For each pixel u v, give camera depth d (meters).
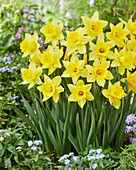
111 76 1.48
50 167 1.53
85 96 1.46
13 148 1.55
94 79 1.47
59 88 1.49
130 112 1.57
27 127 1.70
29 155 1.57
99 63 1.47
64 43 1.50
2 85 2.00
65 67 1.51
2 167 1.55
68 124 1.52
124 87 1.57
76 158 1.49
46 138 1.58
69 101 1.49
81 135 1.54
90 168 1.47
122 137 1.59
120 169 1.47
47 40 1.51
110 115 1.54
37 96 1.56
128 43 1.53
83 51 1.48
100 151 1.48
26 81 1.52
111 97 1.49
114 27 1.50
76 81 1.48
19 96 1.96
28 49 1.52
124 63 1.48
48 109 1.55
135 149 1.48
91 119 1.54
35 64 1.52
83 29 1.48
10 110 1.85
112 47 1.52
